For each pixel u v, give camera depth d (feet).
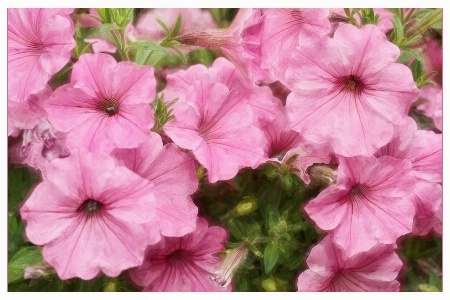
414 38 1.86
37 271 1.74
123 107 1.71
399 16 1.91
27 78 1.76
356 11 1.85
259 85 1.88
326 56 1.78
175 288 1.82
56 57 1.73
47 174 1.68
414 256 1.96
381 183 1.79
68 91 1.70
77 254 1.69
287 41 1.85
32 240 1.67
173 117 1.75
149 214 1.66
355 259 1.82
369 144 1.77
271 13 1.86
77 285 1.84
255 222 1.84
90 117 1.71
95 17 1.84
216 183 1.86
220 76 1.80
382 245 1.82
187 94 1.73
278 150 1.85
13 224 1.85
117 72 1.71
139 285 1.82
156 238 1.67
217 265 1.80
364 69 1.78
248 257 1.84
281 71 1.84
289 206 1.86
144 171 1.73
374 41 1.77
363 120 1.78
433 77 1.96
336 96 1.80
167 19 1.89
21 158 1.84
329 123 1.79
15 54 1.78
